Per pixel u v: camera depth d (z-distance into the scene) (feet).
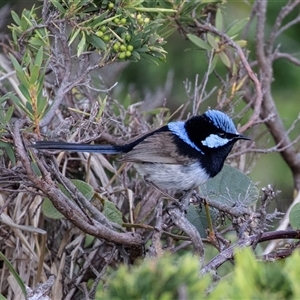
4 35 39.68
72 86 28.48
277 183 45.60
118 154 34.71
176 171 32.45
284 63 48.80
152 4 33.40
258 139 42.42
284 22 50.06
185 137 32.81
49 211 29.12
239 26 37.78
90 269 30.99
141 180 35.50
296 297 13.94
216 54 36.73
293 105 48.16
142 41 29.17
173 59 49.11
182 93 48.29
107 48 28.89
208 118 32.83
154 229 27.43
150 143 32.50
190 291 13.83
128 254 29.35
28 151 27.32
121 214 30.01
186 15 35.32
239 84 36.81
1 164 28.89
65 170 33.58
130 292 13.89
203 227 29.99
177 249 30.32
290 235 25.48
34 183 24.88
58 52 31.50
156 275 14.02
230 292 14.30
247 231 27.40
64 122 29.37
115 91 44.83
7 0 46.73
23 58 29.89
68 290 30.32
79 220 26.09
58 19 28.76
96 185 33.42
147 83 49.16
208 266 22.85
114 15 28.96
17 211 30.76
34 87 26.05
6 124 26.11
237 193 30.30
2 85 34.30
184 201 30.66
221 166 33.09
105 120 31.27
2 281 30.45
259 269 14.62
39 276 29.43
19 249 30.45
